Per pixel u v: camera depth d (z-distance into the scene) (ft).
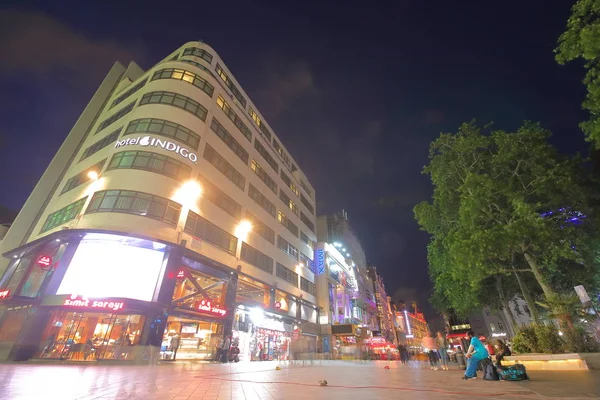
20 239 96.07
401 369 46.34
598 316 37.81
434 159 61.52
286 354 110.32
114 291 60.59
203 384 23.61
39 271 67.62
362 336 153.79
